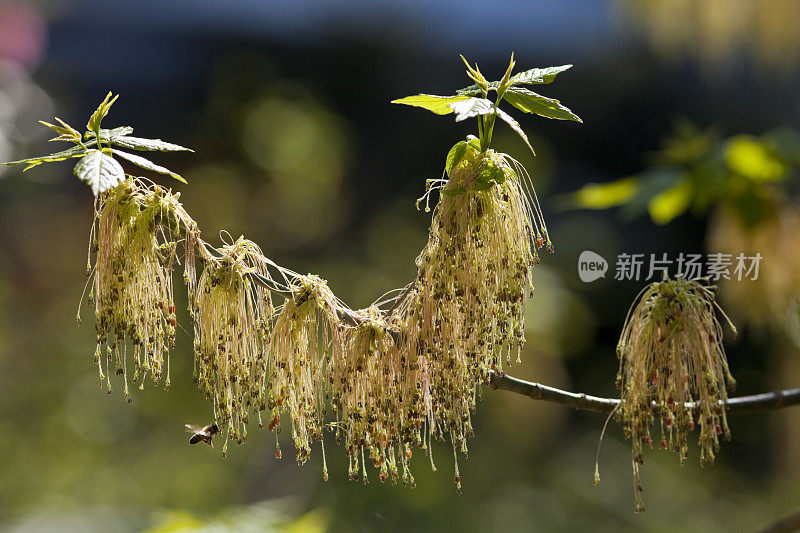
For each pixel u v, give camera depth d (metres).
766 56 7.00
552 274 8.27
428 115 11.41
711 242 2.88
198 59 11.02
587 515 7.34
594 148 11.45
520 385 1.79
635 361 1.74
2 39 9.60
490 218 1.71
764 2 6.50
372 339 1.76
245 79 10.52
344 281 8.42
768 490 8.07
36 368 7.49
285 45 11.28
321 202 9.70
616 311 9.35
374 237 9.46
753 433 8.81
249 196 9.45
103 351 7.48
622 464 8.11
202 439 1.79
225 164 9.72
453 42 11.59
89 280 1.74
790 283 2.77
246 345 1.76
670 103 10.90
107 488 6.64
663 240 9.61
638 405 1.72
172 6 10.87
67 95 10.26
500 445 7.59
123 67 10.77
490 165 1.70
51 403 7.24
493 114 1.68
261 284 1.77
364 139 11.34
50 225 8.71
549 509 7.17
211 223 8.98
